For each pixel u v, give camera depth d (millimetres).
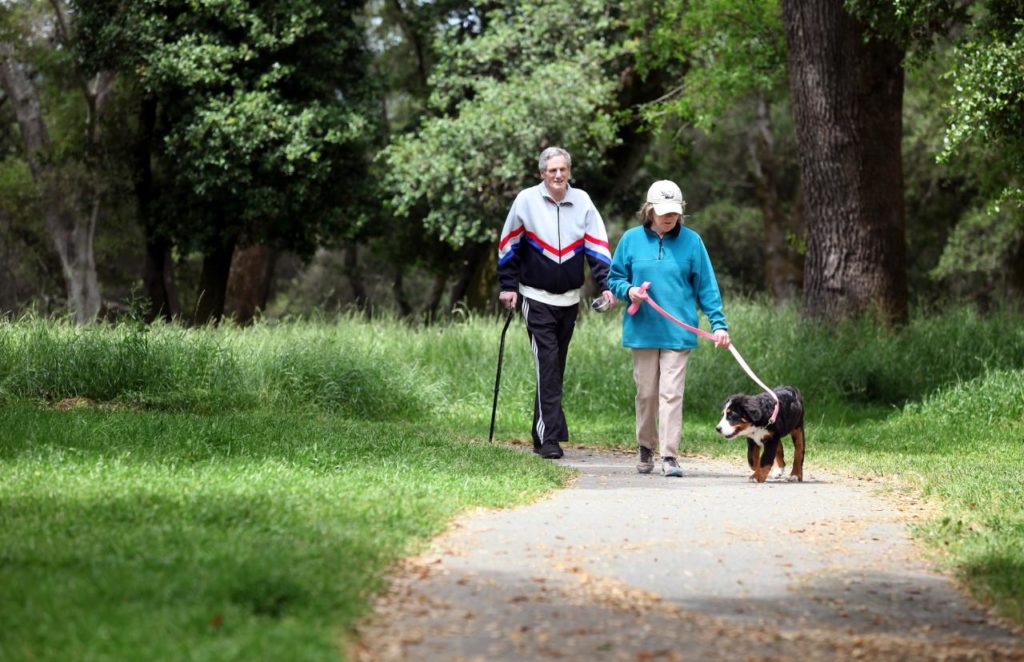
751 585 5531
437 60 31844
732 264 45500
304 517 6148
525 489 8023
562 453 10625
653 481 9109
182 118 26062
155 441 8734
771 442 9062
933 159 30859
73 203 30641
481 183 25828
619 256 9656
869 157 17750
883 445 12094
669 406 9453
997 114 13977
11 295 40062
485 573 5477
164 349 12781
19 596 4453
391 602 4871
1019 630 4949
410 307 44344
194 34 25359
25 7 31359
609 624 4723
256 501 6398
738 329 17297
